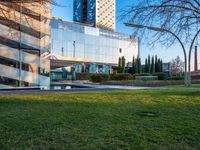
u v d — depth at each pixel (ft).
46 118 18.81
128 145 12.50
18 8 22.82
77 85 73.67
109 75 107.34
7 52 47.44
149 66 167.73
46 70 52.70
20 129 15.49
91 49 195.42
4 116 19.43
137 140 13.37
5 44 47.11
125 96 35.47
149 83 77.20
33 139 13.39
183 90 47.52
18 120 18.02
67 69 148.25
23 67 49.55
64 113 20.99
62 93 40.16
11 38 46.70
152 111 22.56
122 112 21.84
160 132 15.11
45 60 52.54
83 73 137.28
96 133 14.71
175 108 24.47
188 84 65.36
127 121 18.10
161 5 23.32
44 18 51.08
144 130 15.53
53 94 37.88
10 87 47.67
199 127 16.48
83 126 16.42
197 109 23.94
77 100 30.35
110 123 17.39
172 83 83.25
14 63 48.34
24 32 48.83
